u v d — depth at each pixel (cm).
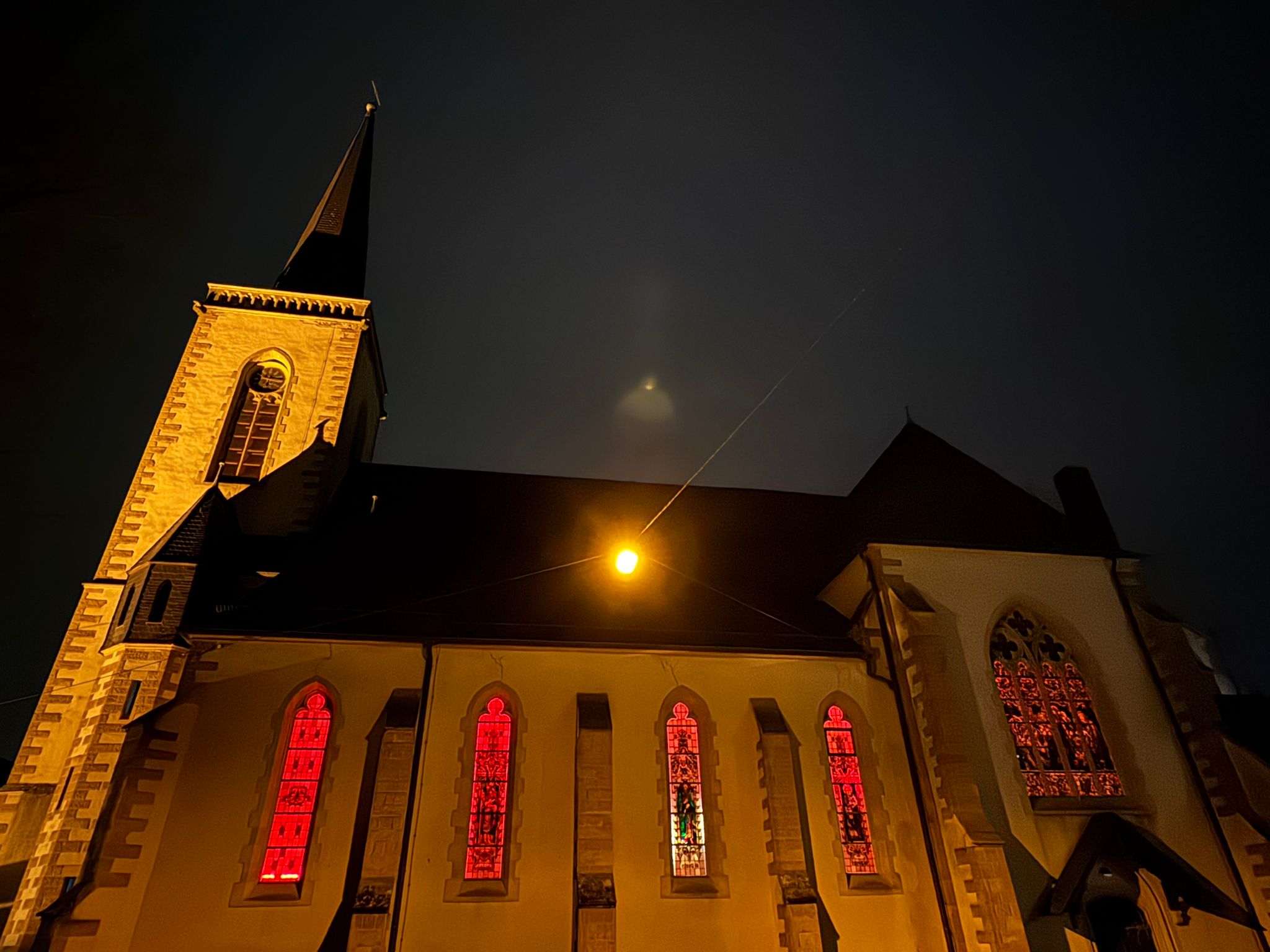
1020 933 1698
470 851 1769
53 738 1972
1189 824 2009
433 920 1661
